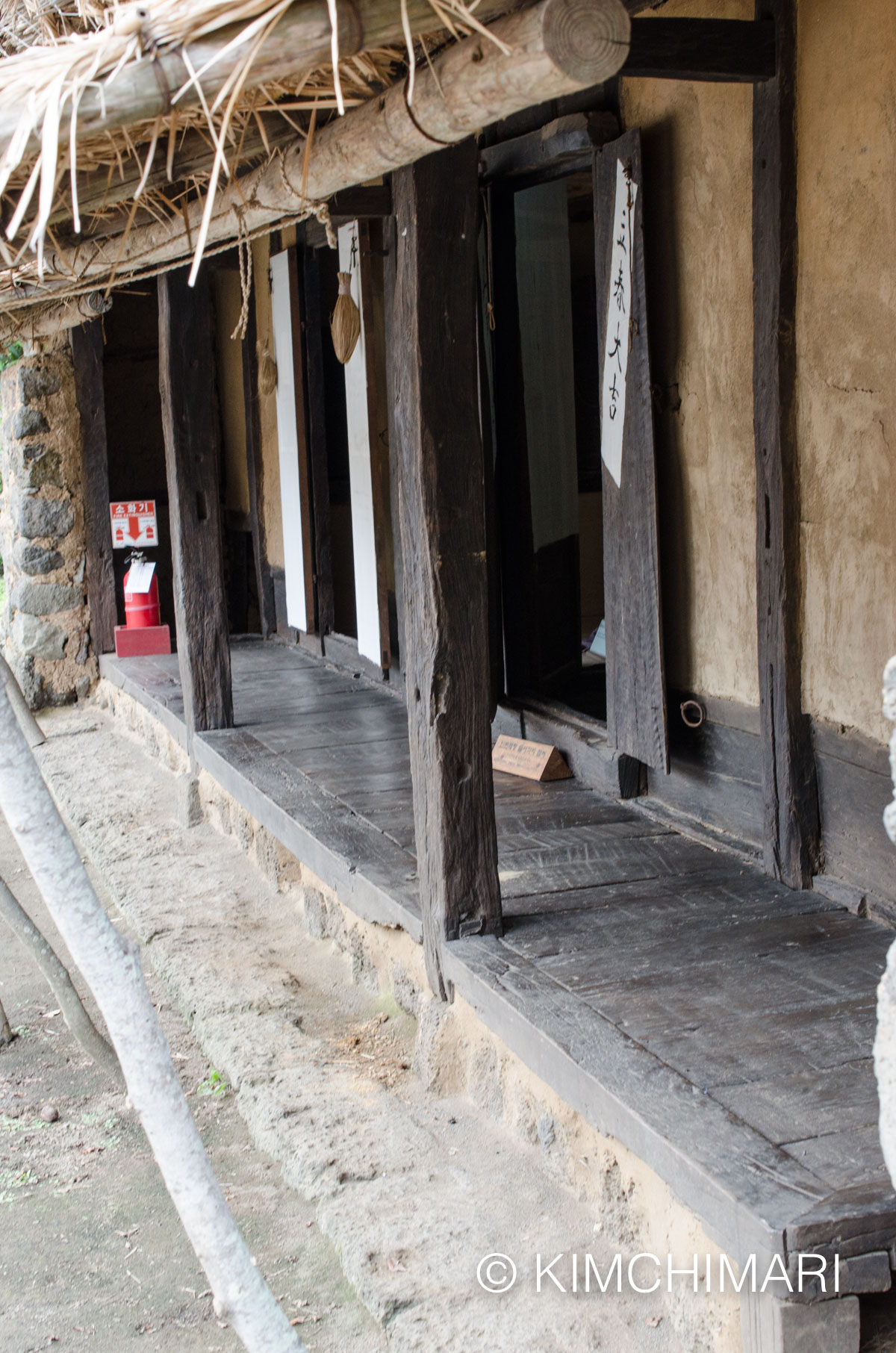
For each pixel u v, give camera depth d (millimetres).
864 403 3330
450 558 3338
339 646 7734
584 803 4691
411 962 3969
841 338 3389
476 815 3453
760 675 3771
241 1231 3188
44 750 7984
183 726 6480
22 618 8891
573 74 2021
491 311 5285
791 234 3508
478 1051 3477
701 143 4023
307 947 4816
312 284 7441
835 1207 2164
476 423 3316
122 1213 3371
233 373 9656
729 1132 2430
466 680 3396
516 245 5391
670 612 4457
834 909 3570
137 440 10312
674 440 4344
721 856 4070
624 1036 2848
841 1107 2508
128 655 8781
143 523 9031
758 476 3676
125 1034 1749
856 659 3459
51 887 1709
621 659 4598
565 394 5859
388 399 6688
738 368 3965
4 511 9352
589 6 1996
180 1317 2910
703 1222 2324
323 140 2764
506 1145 3281
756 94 3547
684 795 4480
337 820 4633
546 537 5832
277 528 8703
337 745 5805
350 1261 2869
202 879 5594
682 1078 2645
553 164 4836
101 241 3785
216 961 4695
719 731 4250
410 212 3178
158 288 6078
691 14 3994
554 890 3809
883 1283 2164
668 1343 2537
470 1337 2578
